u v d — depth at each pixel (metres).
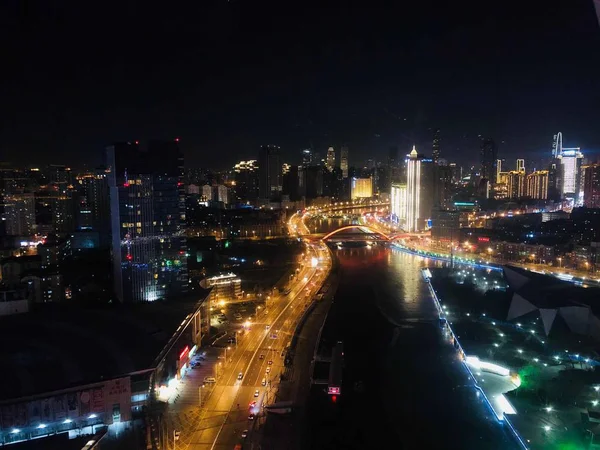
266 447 187.62
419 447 193.88
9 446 167.88
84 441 174.25
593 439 187.00
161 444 188.25
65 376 199.38
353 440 196.50
